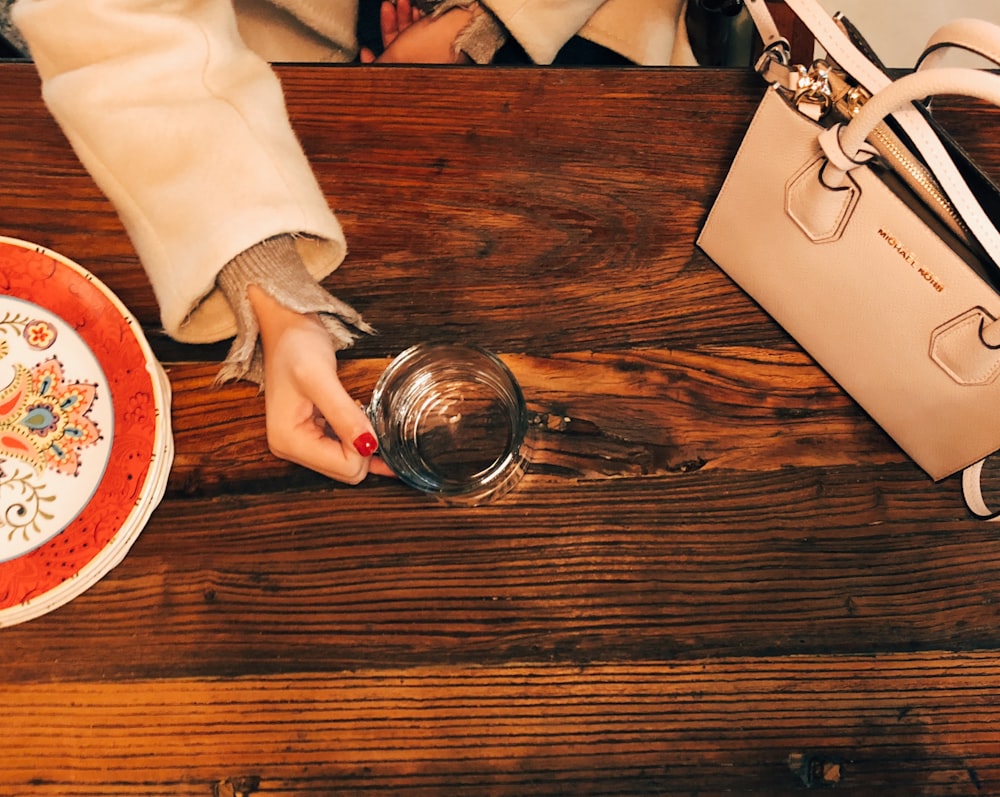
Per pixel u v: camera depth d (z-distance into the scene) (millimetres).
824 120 566
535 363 715
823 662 629
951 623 636
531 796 612
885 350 616
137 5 717
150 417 664
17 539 647
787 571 651
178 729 632
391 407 711
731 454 684
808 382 702
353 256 748
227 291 696
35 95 767
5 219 751
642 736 621
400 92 771
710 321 720
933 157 487
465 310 731
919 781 607
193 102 715
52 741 631
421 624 647
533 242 743
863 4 1588
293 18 1000
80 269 685
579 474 679
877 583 647
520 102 767
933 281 550
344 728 628
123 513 645
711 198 746
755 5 559
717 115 758
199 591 659
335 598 654
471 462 693
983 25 463
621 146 757
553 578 654
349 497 677
